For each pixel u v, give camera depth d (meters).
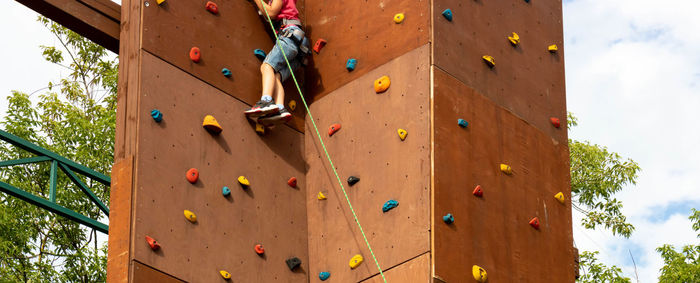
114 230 6.35
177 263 6.40
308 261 7.29
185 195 6.67
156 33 7.02
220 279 6.62
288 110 7.77
